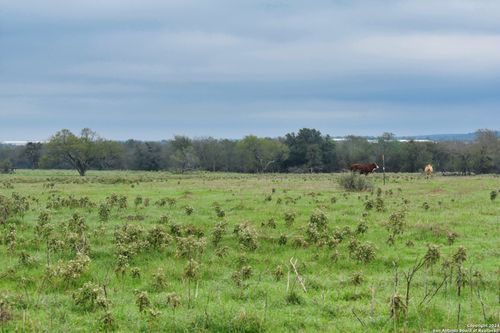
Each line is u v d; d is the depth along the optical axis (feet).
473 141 369.71
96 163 375.45
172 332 37.19
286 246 67.62
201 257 60.54
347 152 433.07
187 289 48.08
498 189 154.20
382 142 415.64
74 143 332.19
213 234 68.44
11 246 62.18
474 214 94.53
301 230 74.74
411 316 39.27
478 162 348.79
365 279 51.90
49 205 103.50
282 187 166.91
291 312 41.09
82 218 76.33
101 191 147.95
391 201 116.47
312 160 418.10
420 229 77.20
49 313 40.14
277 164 435.53
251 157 418.31
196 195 134.10
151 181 216.74
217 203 108.37
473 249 65.16
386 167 409.69
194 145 442.09
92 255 61.36
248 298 44.86
